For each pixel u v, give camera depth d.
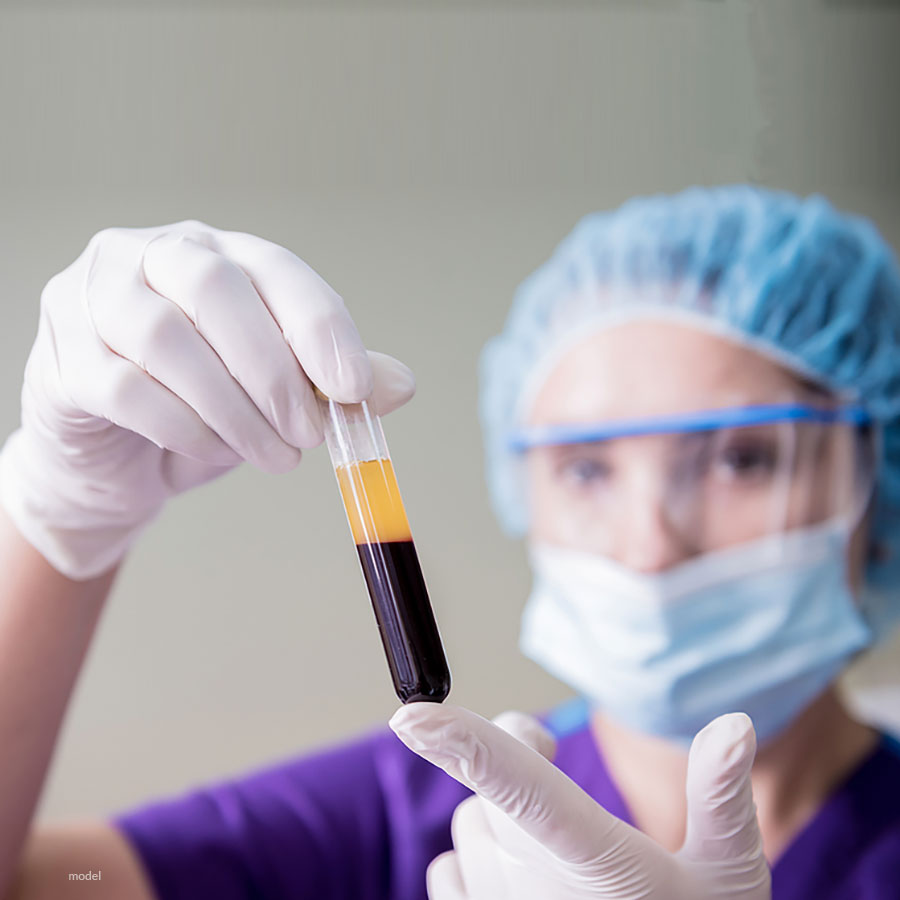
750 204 1.45
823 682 1.30
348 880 1.30
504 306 1.98
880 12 2.09
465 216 1.98
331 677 1.88
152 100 1.91
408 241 1.97
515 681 1.93
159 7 1.92
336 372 0.62
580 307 1.51
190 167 1.92
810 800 1.26
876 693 1.95
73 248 1.87
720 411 1.37
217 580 1.87
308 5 1.95
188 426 0.68
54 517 0.82
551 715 1.55
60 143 1.88
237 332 0.65
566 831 0.61
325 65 1.96
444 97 1.98
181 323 0.67
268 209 1.94
